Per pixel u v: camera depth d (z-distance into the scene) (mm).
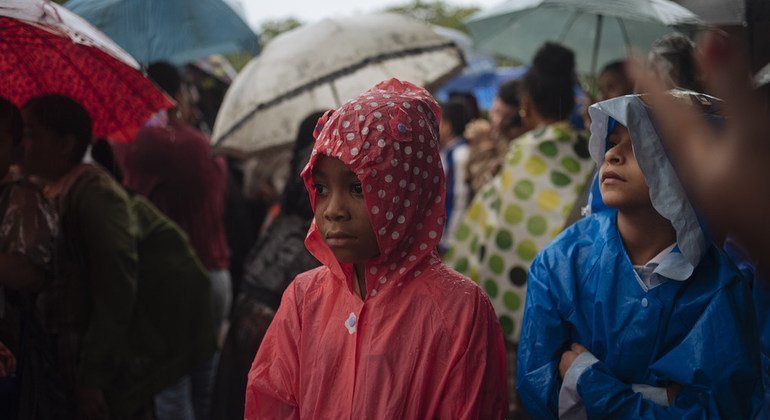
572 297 2203
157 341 3549
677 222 2002
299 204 3266
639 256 2166
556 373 2188
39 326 3064
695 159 1630
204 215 4867
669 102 1721
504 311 3914
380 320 2072
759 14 2822
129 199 3582
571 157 3918
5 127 2977
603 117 2109
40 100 3234
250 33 4660
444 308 2064
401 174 2021
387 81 2213
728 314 2023
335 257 2125
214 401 3367
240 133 4266
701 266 2105
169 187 4730
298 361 2186
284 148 4266
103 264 3215
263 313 3242
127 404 3443
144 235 3580
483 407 2045
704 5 2990
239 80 4316
